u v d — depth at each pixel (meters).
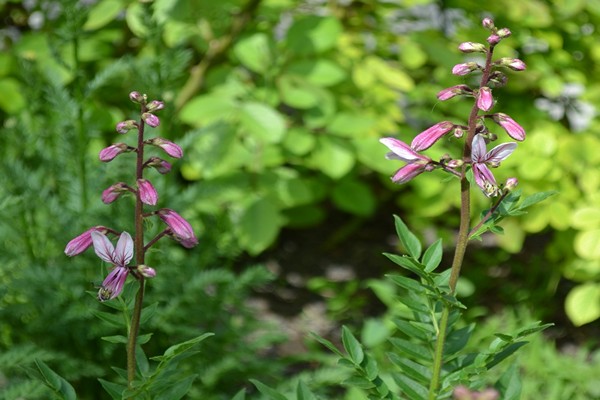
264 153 6.02
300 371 5.91
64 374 4.21
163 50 4.95
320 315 6.64
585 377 4.78
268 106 5.72
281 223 5.86
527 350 4.95
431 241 7.34
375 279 7.09
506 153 2.39
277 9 6.24
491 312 6.57
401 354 4.94
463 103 6.34
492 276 6.99
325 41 5.83
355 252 7.48
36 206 4.65
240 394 2.79
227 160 5.69
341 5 6.73
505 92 6.43
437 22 6.95
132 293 2.57
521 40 6.35
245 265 7.21
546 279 6.82
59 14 6.34
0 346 4.57
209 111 5.69
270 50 5.97
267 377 4.88
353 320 6.57
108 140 6.21
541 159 5.77
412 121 6.90
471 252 7.23
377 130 6.22
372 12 6.71
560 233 6.14
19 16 6.95
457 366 2.75
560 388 4.72
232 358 4.56
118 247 2.42
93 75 6.48
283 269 7.21
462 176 2.43
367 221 7.90
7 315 4.48
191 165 5.85
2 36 6.86
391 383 3.84
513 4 6.15
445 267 7.04
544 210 5.84
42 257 4.68
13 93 5.76
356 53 6.43
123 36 6.80
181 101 6.29
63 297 4.27
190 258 4.89
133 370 2.58
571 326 6.54
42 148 5.08
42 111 5.39
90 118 5.09
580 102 6.81
